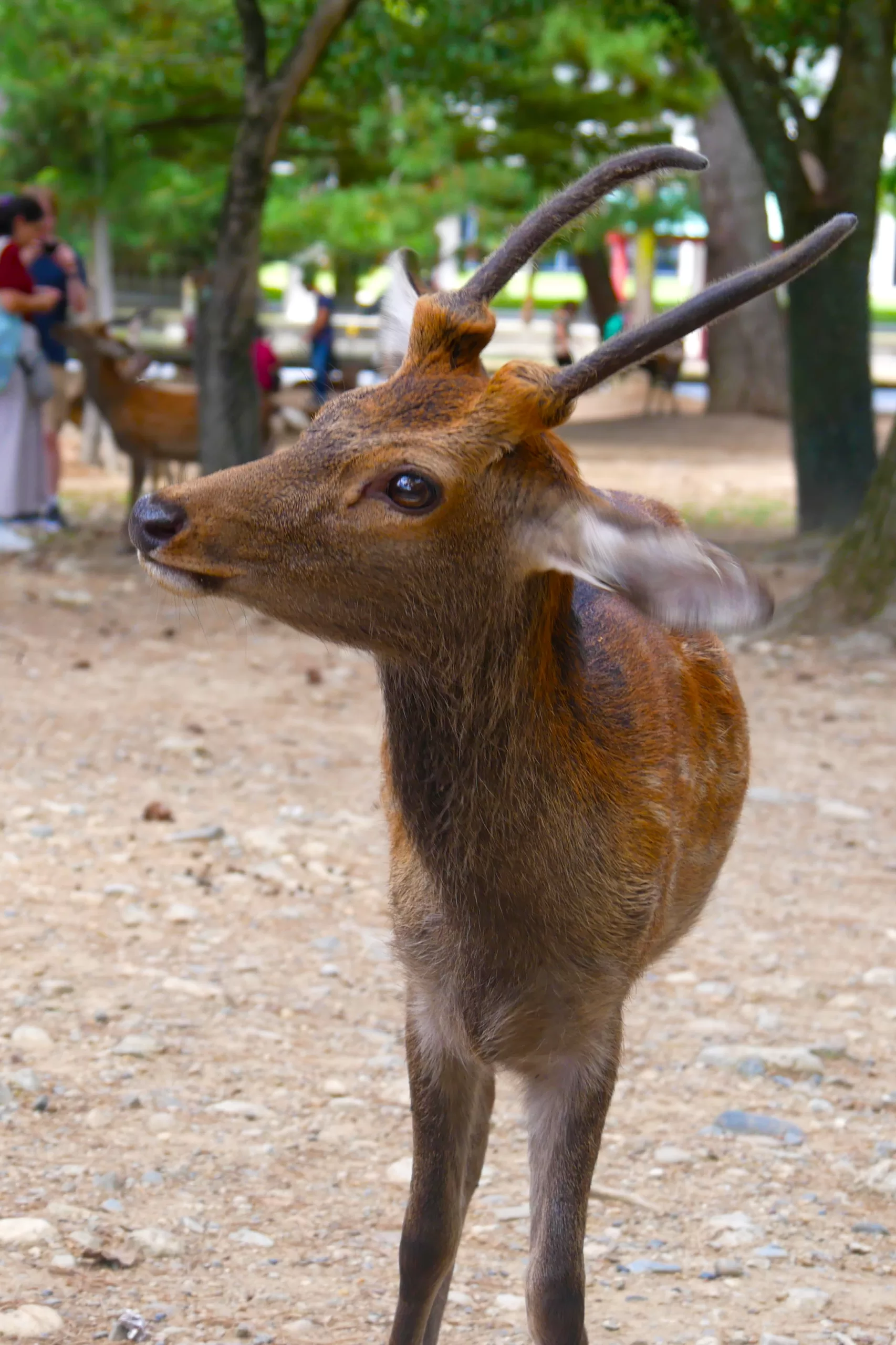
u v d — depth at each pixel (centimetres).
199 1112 419
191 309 3319
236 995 494
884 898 615
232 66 1666
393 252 346
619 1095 453
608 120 1948
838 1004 518
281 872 597
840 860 653
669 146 289
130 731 765
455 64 1514
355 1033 477
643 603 258
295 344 3092
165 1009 478
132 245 2456
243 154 1203
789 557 1268
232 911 561
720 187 2609
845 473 1359
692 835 338
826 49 1418
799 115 1325
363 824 664
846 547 1039
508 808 285
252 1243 359
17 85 1642
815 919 592
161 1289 338
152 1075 436
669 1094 455
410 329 307
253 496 273
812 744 809
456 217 1864
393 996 506
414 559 275
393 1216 378
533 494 276
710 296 269
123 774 700
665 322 271
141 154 1784
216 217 2167
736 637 1023
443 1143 310
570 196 290
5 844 600
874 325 4572
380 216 1802
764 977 537
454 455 272
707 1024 498
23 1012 464
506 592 279
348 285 2998
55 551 1234
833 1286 359
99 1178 378
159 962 513
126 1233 356
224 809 668
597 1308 346
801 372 1360
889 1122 443
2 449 1229
